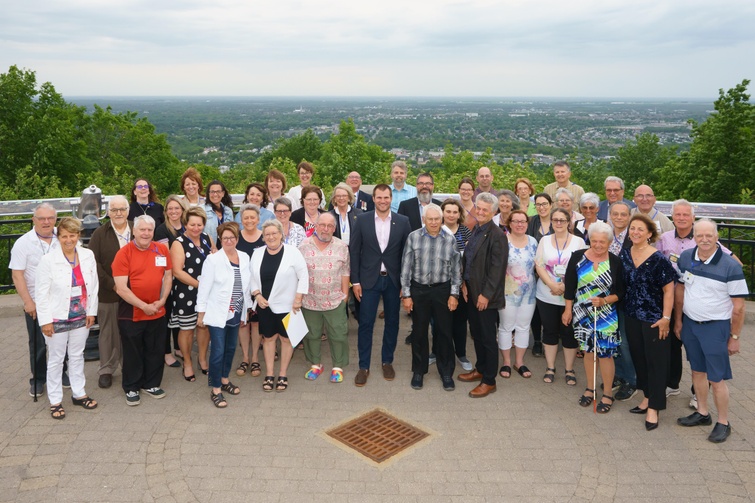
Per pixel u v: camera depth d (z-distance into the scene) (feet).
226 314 17.62
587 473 14.08
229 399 18.16
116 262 17.25
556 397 18.45
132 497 13.06
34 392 17.70
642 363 16.80
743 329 24.04
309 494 13.23
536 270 19.51
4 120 103.24
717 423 15.83
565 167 25.86
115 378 19.63
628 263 16.80
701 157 79.66
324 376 20.13
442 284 18.74
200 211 18.83
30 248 17.42
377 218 19.58
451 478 13.89
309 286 19.20
